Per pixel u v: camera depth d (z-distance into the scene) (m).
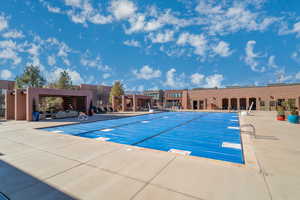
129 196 2.61
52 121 13.34
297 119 11.70
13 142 6.11
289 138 6.71
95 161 4.13
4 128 9.55
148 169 3.62
